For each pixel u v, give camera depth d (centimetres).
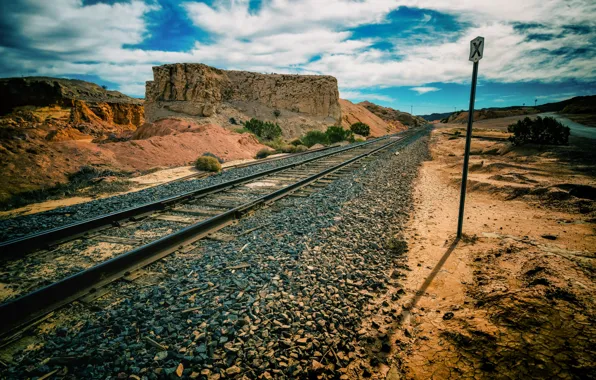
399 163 1488
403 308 318
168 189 955
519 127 1858
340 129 3856
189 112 5056
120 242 508
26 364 232
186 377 218
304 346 251
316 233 518
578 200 648
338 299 324
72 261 439
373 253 454
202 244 483
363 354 252
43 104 7675
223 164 1761
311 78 6544
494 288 320
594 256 357
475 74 440
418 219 636
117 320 280
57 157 1193
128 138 3128
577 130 3509
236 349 243
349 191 851
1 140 1087
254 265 398
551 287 282
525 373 194
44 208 824
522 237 470
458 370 215
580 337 210
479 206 729
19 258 443
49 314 293
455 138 3500
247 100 6344
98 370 225
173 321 281
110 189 1040
